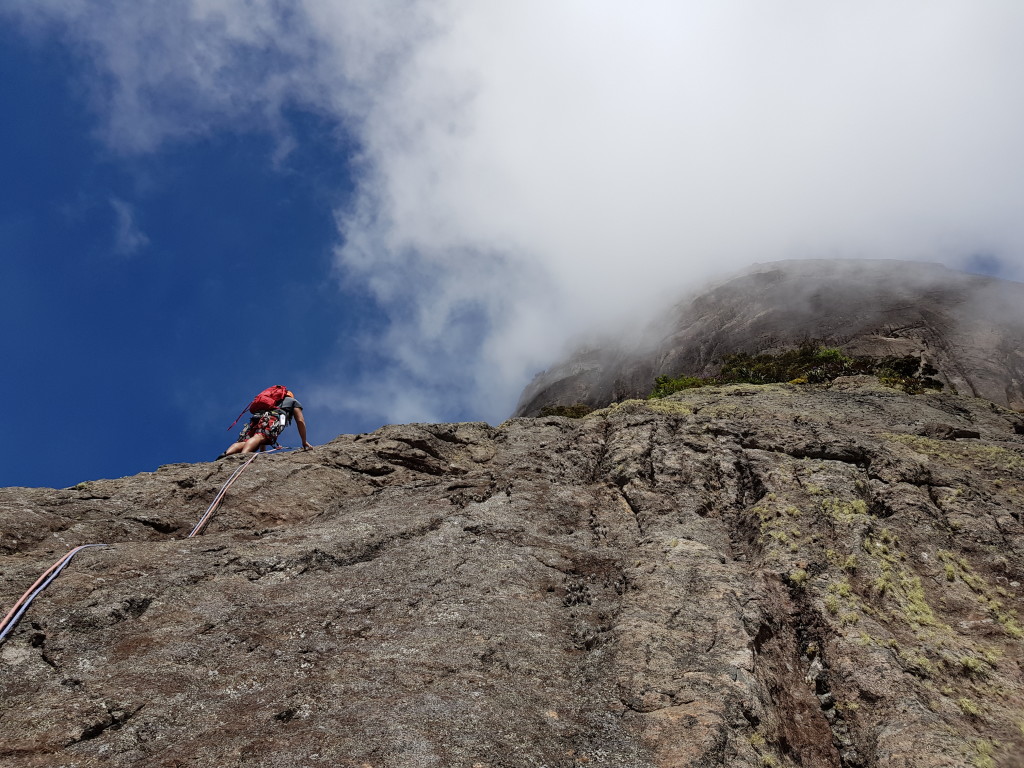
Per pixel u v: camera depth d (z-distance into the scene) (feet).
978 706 16.63
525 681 16.40
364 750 13.14
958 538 23.77
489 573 21.33
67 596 17.57
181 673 15.42
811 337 215.92
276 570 20.77
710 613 19.03
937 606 20.61
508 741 13.91
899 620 19.66
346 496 30.42
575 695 16.16
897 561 22.15
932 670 17.56
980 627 19.66
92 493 25.88
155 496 26.53
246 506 27.48
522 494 27.30
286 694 14.97
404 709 14.61
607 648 17.81
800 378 91.81
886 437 34.19
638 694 15.88
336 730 13.75
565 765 13.53
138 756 12.74
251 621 17.90
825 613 19.70
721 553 23.13
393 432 36.40
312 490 29.86
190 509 26.45
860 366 92.79
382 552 22.67
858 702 16.97
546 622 19.27
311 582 20.34
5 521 21.50
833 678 17.87
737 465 29.50
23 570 18.44
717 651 17.42
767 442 30.83
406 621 18.66
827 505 24.73
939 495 26.13
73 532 22.49
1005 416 42.93
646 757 13.97
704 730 14.52
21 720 13.23
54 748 12.67
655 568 21.65
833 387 51.06
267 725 13.87
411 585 20.51
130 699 14.28
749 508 26.04
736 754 14.29
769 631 19.02
